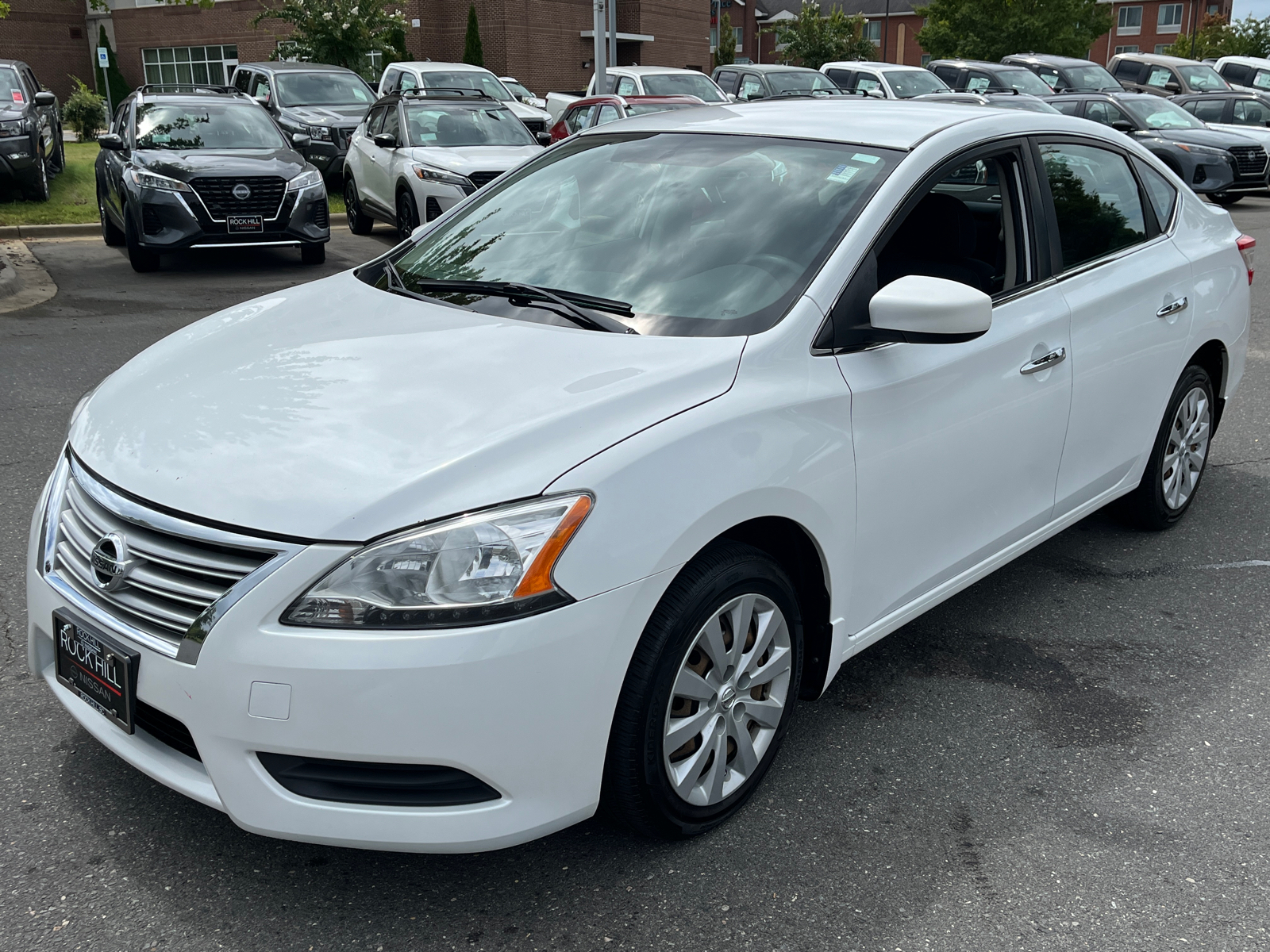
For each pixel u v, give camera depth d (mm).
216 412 2605
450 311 3146
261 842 2721
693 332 2863
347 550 2201
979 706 3438
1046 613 4078
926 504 3188
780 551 2936
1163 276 4230
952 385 3176
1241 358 4922
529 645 2227
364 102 17188
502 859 2688
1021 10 38219
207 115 11844
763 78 20500
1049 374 3584
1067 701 3482
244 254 12562
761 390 2699
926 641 3857
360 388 2635
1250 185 17422
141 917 2463
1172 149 17016
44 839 2703
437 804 2293
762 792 2982
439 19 36812
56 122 16109
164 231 10586
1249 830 2865
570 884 2607
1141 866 2717
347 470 2324
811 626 3014
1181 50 57906
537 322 3004
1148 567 4488
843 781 3037
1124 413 4102
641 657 2461
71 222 13180
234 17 37875
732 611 2680
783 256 3039
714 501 2471
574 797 2395
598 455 2373
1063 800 2975
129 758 2486
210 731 2252
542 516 2270
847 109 3785
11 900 2498
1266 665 3730
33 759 3012
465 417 2465
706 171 3475
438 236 3807
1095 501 4172
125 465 2502
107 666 2414
